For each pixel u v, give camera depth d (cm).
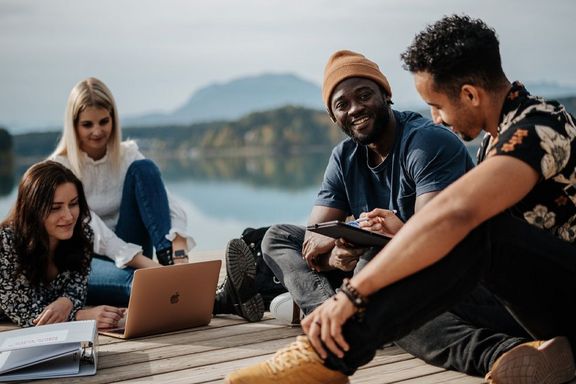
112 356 261
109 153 357
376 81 258
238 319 310
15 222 286
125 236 354
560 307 185
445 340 220
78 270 299
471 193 168
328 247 259
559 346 191
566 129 181
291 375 179
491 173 170
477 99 186
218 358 256
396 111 266
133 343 278
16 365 236
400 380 221
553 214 188
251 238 313
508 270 179
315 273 267
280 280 279
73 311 293
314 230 225
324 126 7006
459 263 170
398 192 259
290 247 279
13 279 288
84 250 298
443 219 165
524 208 189
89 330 245
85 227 301
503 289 183
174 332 292
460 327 218
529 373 190
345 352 174
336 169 276
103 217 360
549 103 185
